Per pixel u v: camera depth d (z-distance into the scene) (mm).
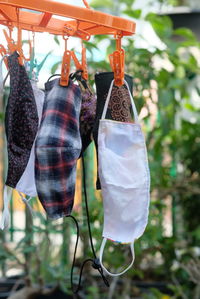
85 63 1260
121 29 1154
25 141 1159
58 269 2504
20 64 1140
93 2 2686
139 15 2480
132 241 1175
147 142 2553
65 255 2574
